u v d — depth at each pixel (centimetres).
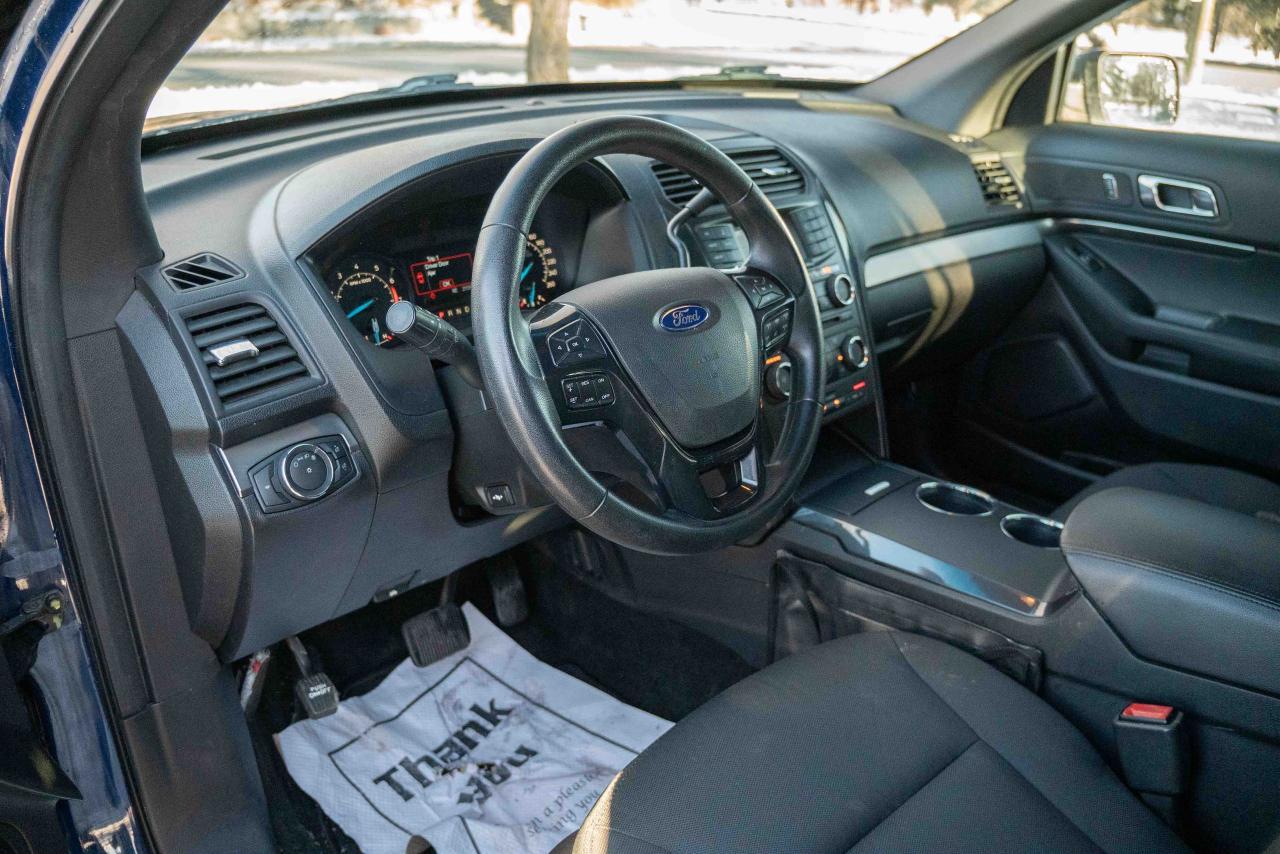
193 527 119
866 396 179
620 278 116
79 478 115
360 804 162
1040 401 236
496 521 148
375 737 174
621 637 193
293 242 124
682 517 110
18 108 93
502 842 154
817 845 96
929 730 110
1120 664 119
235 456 117
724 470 118
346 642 189
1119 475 175
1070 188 224
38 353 108
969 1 344
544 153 107
